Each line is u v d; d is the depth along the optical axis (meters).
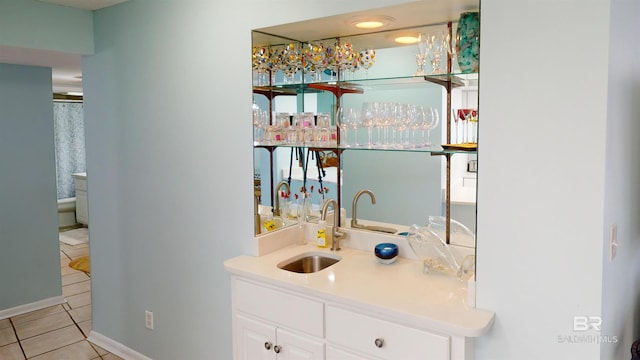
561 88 1.58
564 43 1.56
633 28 1.89
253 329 2.29
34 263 4.03
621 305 1.90
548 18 1.58
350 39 2.49
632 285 2.11
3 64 3.72
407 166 2.31
